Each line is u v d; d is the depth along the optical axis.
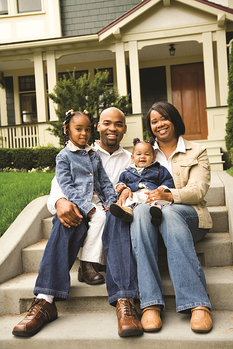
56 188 2.13
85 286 1.96
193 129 8.83
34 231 2.53
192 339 1.53
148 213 1.88
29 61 8.97
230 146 6.38
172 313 1.84
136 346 1.58
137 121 7.42
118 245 1.85
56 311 1.85
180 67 8.88
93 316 1.88
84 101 6.71
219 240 2.19
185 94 8.86
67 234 1.94
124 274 1.79
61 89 6.74
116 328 1.70
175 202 1.95
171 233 1.78
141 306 1.69
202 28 7.20
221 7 6.90
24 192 3.66
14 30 9.09
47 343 1.64
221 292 1.84
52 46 7.87
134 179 2.33
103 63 9.23
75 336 1.63
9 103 9.74
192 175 2.16
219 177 3.58
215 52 8.05
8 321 1.90
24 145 8.30
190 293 1.66
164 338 1.55
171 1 7.25
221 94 7.09
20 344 1.65
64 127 2.35
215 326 1.63
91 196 2.11
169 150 2.40
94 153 2.32
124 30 7.52
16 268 2.25
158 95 8.99
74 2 9.01
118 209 1.81
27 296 1.99
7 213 2.90
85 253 2.01
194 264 1.72
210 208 2.62
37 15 8.99
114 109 2.52
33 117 9.69
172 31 7.34
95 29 8.94
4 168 7.54
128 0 8.79
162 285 1.79
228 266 2.13
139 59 8.93
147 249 1.79
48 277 1.83
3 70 9.64
